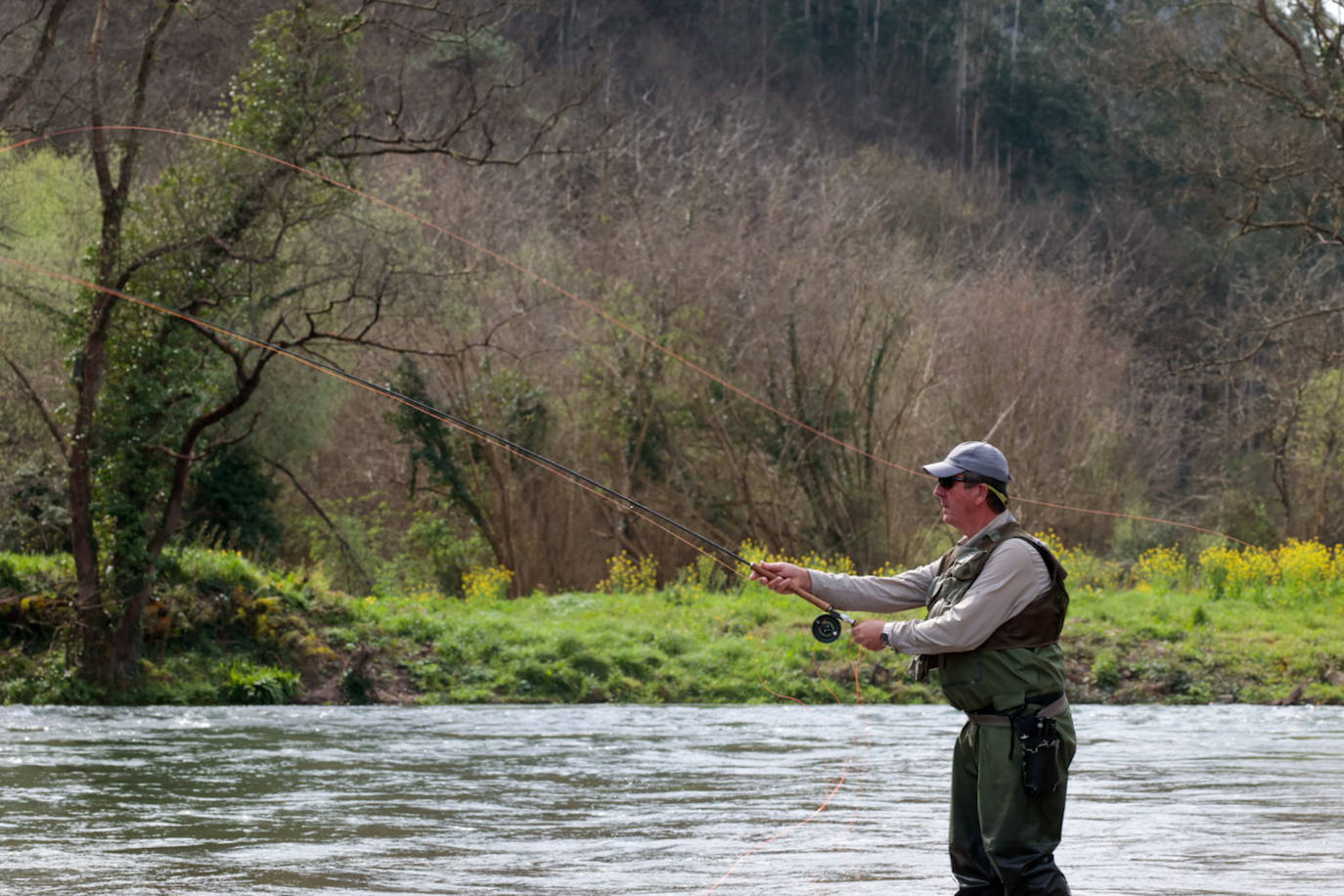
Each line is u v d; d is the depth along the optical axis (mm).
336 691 19516
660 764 12156
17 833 8430
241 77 19906
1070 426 44844
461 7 22938
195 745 13688
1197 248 63062
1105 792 10312
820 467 36781
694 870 7234
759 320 37688
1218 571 25000
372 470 40125
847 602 5648
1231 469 53781
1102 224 66875
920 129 75188
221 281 19125
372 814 9234
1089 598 24562
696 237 39562
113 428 19047
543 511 35438
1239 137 33938
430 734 14922
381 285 21297
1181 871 7160
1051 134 76312
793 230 41438
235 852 7762
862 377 37969
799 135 64250
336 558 36000
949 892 6617
